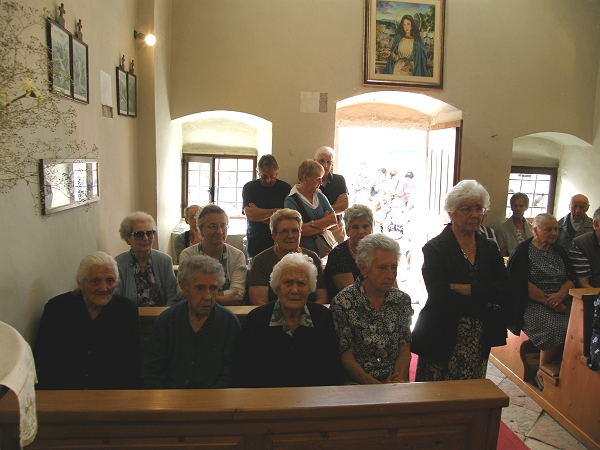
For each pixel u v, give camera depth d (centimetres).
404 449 166
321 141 512
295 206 379
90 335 221
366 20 506
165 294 295
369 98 561
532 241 365
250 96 498
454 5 521
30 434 109
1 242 187
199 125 588
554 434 308
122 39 365
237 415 153
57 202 239
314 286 213
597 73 548
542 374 344
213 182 598
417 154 648
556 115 547
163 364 216
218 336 220
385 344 219
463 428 170
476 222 230
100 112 310
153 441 154
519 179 620
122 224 285
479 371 235
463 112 534
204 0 484
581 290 313
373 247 216
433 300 229
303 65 504
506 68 536
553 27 538
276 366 208
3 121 162
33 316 215
